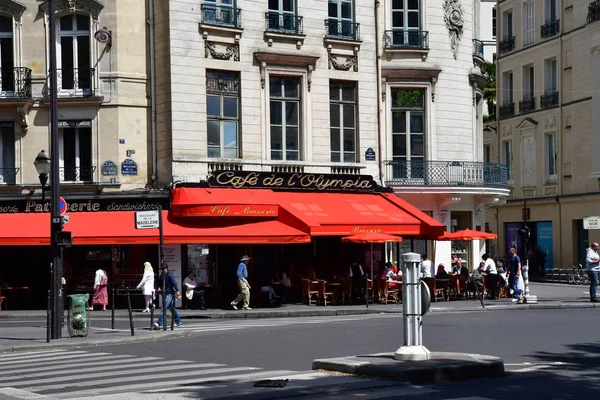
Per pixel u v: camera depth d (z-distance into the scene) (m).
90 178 32.62
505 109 56.94
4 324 27.66
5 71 32.75
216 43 33.31
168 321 27.88
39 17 32.78
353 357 14.46
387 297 33.44
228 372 14.66
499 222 56.94
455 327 22.14
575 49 49.97
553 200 51.50
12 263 32.78
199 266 32.88
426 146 37.47
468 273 35.22
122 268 32.75
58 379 14.52
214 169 32.97
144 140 33.03
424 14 37.56
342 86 36.16
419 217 34.66
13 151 32.72
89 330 24.47
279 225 31.98
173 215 31.59
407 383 12.52
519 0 55.50
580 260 49.94
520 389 12.09
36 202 32.25
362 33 36.47
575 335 19.77
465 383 12.66
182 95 32.47
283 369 14.88
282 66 34.59
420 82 37.44
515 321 23.81
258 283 33.81
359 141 36.19
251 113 33.94
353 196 35.19
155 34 33.12
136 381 13.91
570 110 50.47
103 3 32.72
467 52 39.19
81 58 32.91
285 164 34.34
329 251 35.41
